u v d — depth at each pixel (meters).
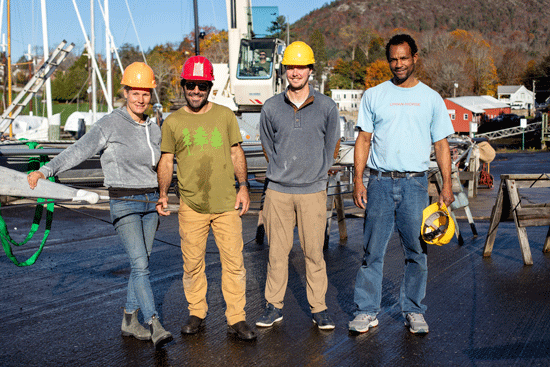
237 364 3.59
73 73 79.25
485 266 6.27
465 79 100.56
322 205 4.27
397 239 7.96
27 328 4.28
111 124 3.97
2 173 3.78
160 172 4.11
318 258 4.27
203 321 4.46
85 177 9.85
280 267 4.34
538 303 4.85
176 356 3.73
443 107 4.10
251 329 4.05
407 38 4.03
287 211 4.28
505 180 6.54
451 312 4.61
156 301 5.00
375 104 4.14
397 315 4.57
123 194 4.01
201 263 4.20
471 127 31.61
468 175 11.12
